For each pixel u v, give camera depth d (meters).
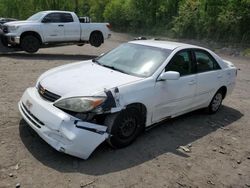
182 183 4.00
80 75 4.76
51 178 3.74
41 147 4.41
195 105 6.05
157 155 4.60
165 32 32.84
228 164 4.66
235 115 6.99
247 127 6.30
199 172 4.32
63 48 16.73
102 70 5.05
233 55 19.27
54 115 4.00
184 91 5.52
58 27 13.29
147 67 5.11
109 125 4.35
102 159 4.29
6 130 4.80
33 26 12.58
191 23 28.69
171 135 5.39
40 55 13.17
